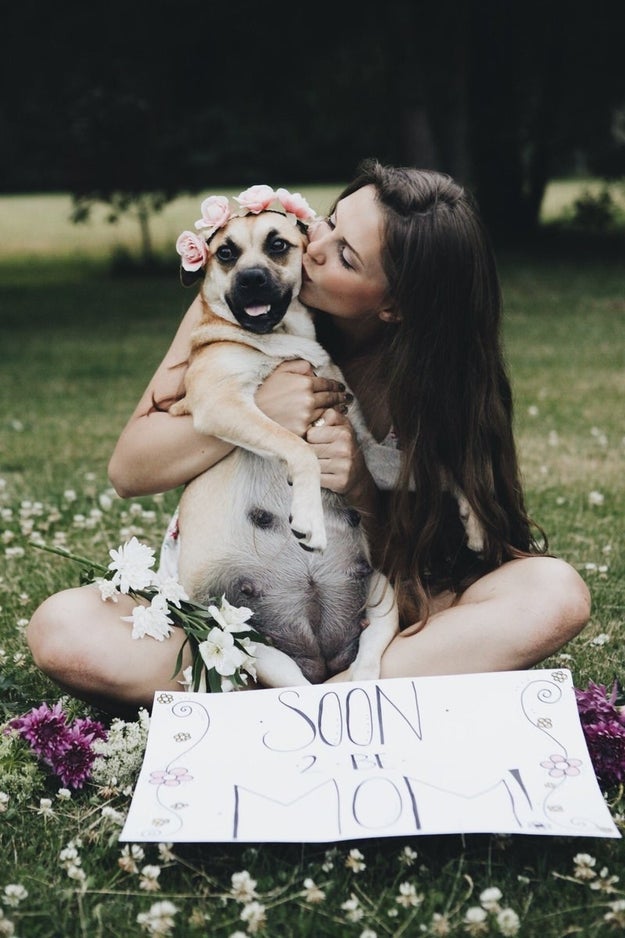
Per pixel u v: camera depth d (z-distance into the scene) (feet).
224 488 9.15
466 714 8.04
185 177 60.64
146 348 35.47
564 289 46.83
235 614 8.57
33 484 17.80
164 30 52.06
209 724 8.02
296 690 8.28
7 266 65.87
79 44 53.06
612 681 9.89
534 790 7.40
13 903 6.66
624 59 62.90
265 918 6.57
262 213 9.55
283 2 51.01
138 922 6.57
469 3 56.03
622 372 27.94
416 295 8.89
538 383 26.58
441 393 9.13
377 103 68.33
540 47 62.44
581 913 6.69
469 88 60.75
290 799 7.38
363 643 8.95
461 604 9.04
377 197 9.02
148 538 14.51
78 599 8.69
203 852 7.38
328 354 9.79
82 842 7.46
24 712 9.40
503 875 7.13
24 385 28.94
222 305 9.68
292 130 79.51
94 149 58.08
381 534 9.49
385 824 7.11
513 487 9.70
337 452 9.03
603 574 12.78
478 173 63.93
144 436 9.55
